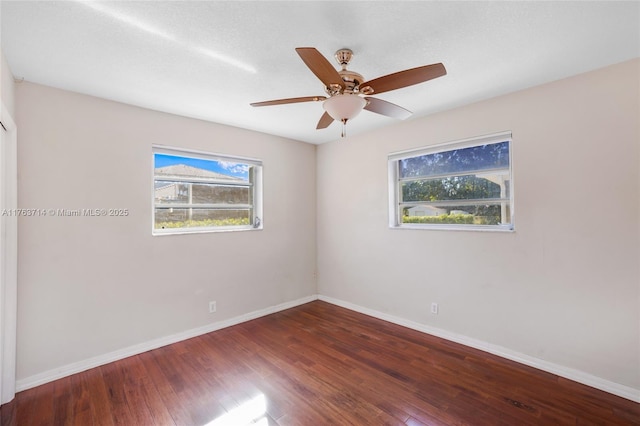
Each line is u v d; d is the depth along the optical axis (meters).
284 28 1.67
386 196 3.54
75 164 2.48
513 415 1.90
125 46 1.84
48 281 2.35
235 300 3.50
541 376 2.34
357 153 3.86
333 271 4.21
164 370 2.47
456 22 1.64
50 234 2.36
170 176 3.14
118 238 2.69
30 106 2.28
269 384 2.27
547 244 2.41
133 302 2.76
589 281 2.23
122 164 2.71
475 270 2.82
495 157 2.81
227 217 3.59
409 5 1.50
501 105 2.63
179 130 3.07
